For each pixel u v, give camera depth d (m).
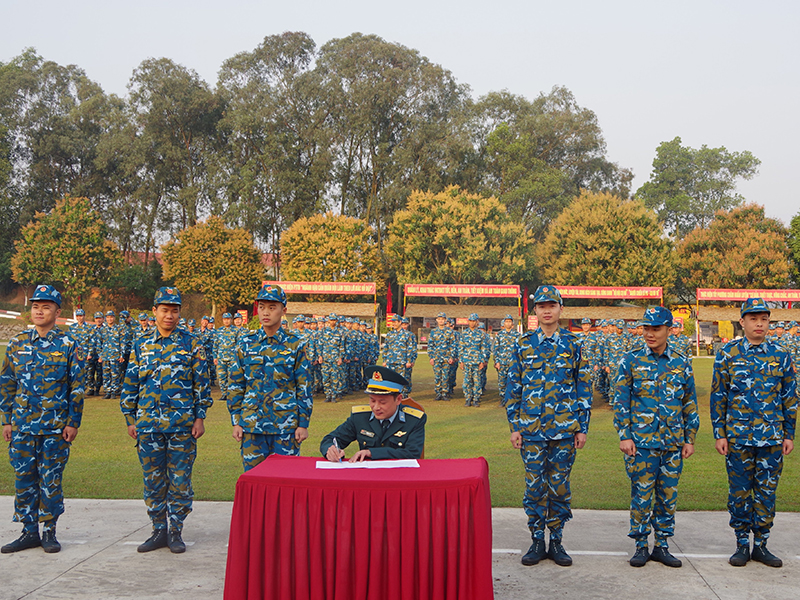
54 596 4.22
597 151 58.56
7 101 54.31
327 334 16.44
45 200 56.28
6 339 43.75
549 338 5.18
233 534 3.60
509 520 6.06
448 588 3.46
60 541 5.37
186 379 5.30
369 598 3.46
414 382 22.09
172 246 46.91
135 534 5.56
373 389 4.34
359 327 19.75
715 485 7.53
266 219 52.69
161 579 4.54
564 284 45.22
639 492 4.92
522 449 5.16
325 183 52.19
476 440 10.73
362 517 3.50
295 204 51.56
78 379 5.30
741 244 44.28
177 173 54.44
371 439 4.50
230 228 48.81
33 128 55.53
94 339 16.20
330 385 16.42
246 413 5.20
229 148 54.84
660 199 64.50
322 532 3.55
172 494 5.21
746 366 5.04
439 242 44.25
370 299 46.47
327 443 4.50
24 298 54.31
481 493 3.51
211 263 46.00
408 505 3.50
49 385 5.18
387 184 52.78
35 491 5.22
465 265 43.38
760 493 4.95
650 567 4.86
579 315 42.66
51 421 5.17
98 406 14.70
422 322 46.50
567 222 46.91
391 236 46.91
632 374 5.10
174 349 5.28
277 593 3.57
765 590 4.39
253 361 5.24
